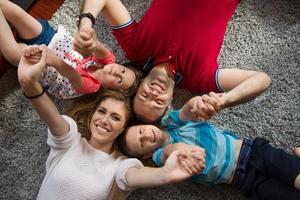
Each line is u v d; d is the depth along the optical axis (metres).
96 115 1.25
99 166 1.25
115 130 1.24
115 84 1.24
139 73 1.29
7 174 1.36
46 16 1.48
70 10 1.48
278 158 1.18
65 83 1.32
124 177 1.16
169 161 1.02
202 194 1.32
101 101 1.26
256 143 1.23
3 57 1.40
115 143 1.30
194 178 1.28
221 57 1.42
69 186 1.20
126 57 1.39
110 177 1.23
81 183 1.21
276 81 1.38
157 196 1.33
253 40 1.42
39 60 1.03
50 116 1.10
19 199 1.34
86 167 1.23
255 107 1.36
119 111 1.23
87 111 1.34
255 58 1.40
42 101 1.07
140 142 1.22
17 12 1.24
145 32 1.29
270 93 1.37
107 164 1.26
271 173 1.19
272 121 1.35
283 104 1.36
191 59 1.27
